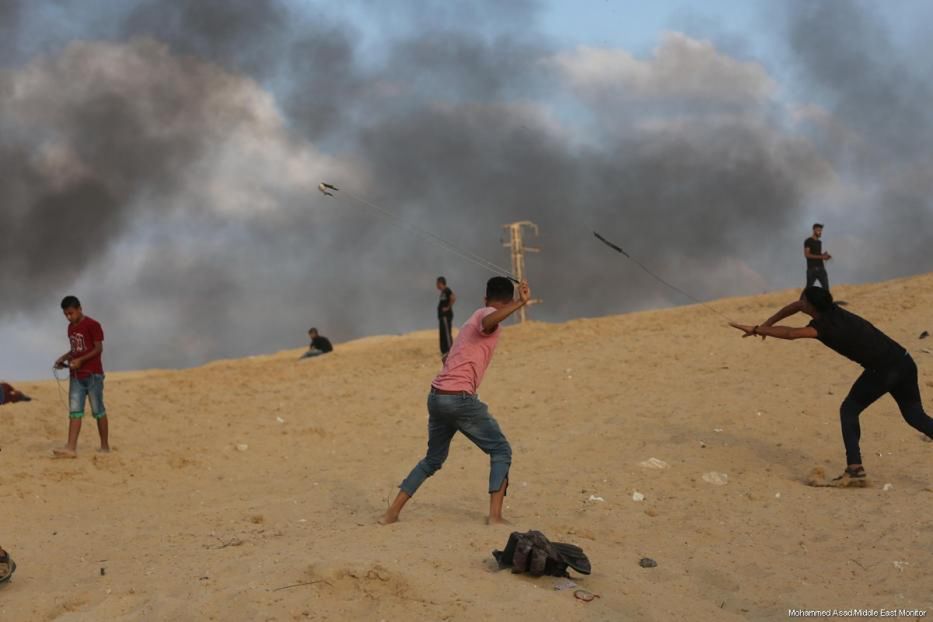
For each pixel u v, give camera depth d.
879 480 8.52
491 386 14.60
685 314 22.83
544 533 7.06
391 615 5.18
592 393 13.38
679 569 6.34
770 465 9.23
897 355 8.24
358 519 7.80
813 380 12.27
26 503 9.14
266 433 12.42
